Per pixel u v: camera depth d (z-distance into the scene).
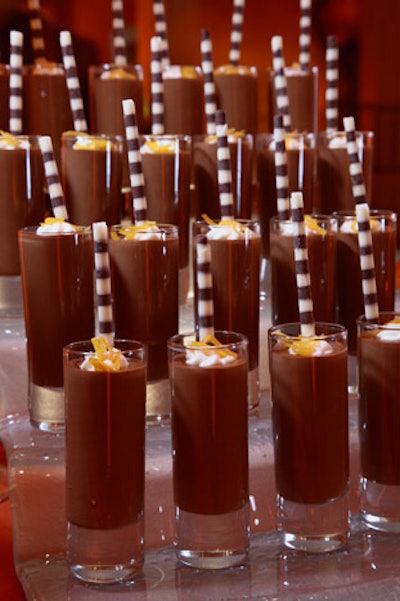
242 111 0.91
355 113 2.10
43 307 0.69
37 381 0.70
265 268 0.85
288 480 0.65
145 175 0.79
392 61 2.06
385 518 0.68
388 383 0.67
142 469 0.63
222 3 1.91
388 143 2.10
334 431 0.65
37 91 0.89
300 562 0.65
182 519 0.64
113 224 0.80
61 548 0.66
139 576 0.63
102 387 0.61
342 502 0.66
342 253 0.76
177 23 1.89
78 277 0.69
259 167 0.85
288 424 0.65
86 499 0.62
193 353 0.62
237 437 0.63
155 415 0.71
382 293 0.76
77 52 1.66
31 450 0.67
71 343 0.68
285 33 1.95
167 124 0.90
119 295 0.70
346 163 0.84
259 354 0.77
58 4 1.63
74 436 0.62
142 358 0.63
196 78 0.90
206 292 0.64
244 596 0.61
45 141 0.70
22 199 0.78
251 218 0.89
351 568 0.64
